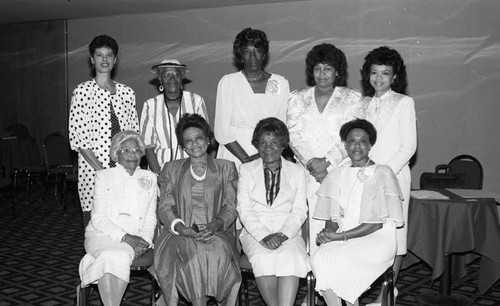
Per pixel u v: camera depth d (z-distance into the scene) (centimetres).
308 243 371
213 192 359
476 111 682
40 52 970
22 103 996
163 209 357
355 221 342
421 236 402
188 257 340
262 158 356
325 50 364
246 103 398
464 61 682
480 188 529
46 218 712
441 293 423
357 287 328
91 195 398
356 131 340
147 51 870
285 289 336
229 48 811
